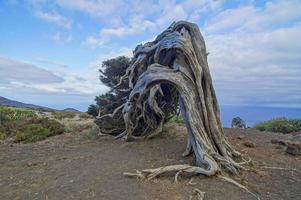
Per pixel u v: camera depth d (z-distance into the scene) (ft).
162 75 41.65
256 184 32.07
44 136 63.62
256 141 55.47
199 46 42.86
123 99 62.23
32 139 60.95
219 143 39.68
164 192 28.50
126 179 31.83
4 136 64.85
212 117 40.57
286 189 30.99
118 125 59.62
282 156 43.75
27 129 66.23
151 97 50.93
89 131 66.23
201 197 27.48
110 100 66.03
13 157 46.21
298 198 28.76
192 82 41.09
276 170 36.99
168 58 44.70
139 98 47.26
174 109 57.52
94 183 30.83
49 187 30.76
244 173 35.35
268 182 32.81
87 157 42.55
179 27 44.78
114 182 30.91
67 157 43.68
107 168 36.09
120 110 57.98
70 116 99.76
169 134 57.16
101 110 64.28
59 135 67.00
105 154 43.86
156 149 45.60
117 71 70.54
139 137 54.29
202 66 41.96
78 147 51.60
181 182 31.42
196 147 37.37
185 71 41.34
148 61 52.65
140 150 45.47
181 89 40.06
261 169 37.11
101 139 58.54
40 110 119.34
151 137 54.24
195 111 39.34
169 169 32.94
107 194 27.86
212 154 36.96
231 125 89.45
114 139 57.31
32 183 32.68
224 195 28.48
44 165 40.04
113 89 62.64
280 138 60.23
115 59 70.95
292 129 73.10
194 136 38.06
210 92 41.73
